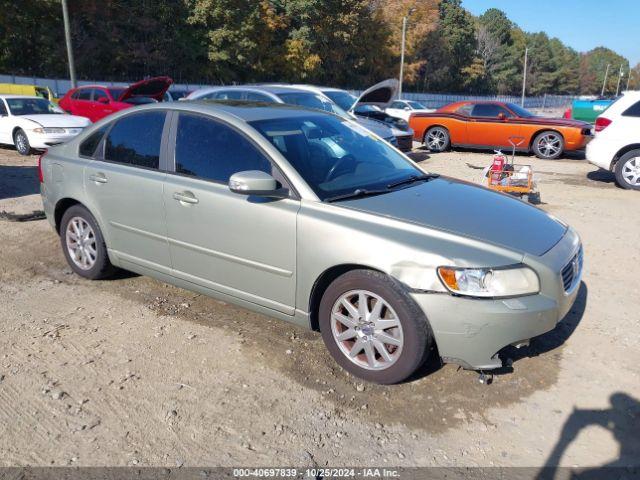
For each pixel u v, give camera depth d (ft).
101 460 9.07
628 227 23.47
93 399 10.69
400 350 10.64
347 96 40.86
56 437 9.61
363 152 14.17
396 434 9.80
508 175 26.68
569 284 11.36
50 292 15.72
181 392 10.93
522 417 10.31
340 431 9.86
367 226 10.88
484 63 282.36
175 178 13.42
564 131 43.96
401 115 70.13
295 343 12.91
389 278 10.51
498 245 10.55
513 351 12.60
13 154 42.01
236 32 132.36
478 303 10.02
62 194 16.06
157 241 13.99
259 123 13.04
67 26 77.61
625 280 17.22
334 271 11.39
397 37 185.88
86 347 12.63
